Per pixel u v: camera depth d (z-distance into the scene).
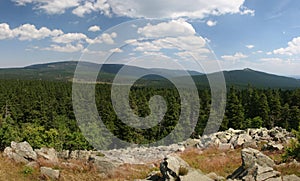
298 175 14.73
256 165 14.48
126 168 20.12
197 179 13.37
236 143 28.41
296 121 55.62
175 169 13.99
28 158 20.77
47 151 22.52
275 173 13.77
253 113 61.00
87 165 20.42
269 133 30.73
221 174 18.11
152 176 15.95
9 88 82.31
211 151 26.84
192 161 22.27
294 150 19.25
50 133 32.91
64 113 65.69
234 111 56.34
